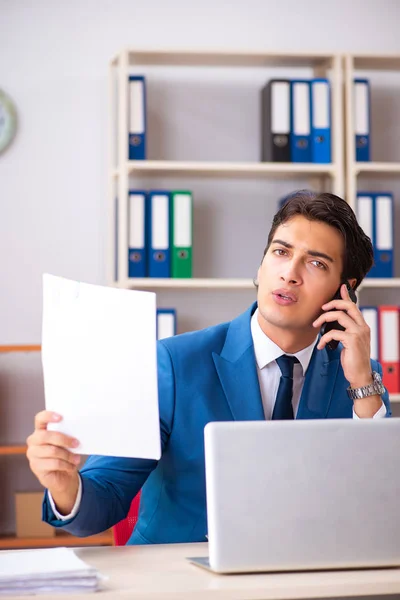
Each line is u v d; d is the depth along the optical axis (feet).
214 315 12.14
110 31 12.03
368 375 5.06
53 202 11.86
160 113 12.19
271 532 3.77
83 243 11.89
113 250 11.46
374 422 3.91
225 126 12.32
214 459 3.76
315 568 3.81
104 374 4.00
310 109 11.45
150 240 11.10
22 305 11.76
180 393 5.13
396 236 12.67
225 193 12.28
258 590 3.47
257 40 12.33
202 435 5.06
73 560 3.69
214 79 12.30
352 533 3.84
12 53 11.84
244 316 5.43
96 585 3.43
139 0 12.09
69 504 4.24
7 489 11.54
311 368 5.29
